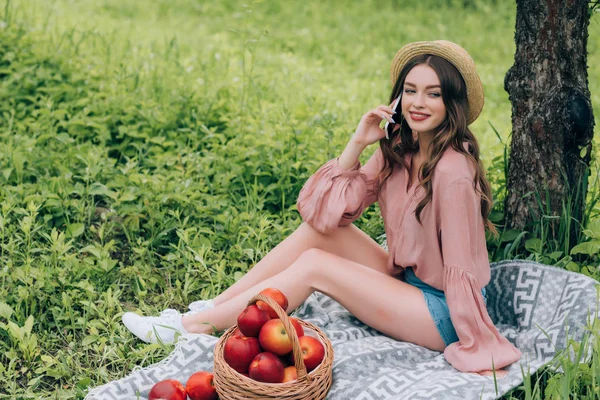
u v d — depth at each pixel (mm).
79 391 3416
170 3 11188
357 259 3924
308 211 3818
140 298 4172
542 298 3852
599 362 3182
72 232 4547
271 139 5672
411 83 3510
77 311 3957
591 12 4133
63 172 5121
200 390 3238
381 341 3637
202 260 4227
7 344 3768
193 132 5770
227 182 5113
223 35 9688
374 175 3875
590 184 5121
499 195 4613
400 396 3152
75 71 6871
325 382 3205
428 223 3539
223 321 3730
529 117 4223
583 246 4082
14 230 4500
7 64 6832
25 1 9070
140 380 3387
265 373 3074
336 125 5617
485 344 3463
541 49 4121
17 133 5723
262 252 4551
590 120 4188
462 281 3459
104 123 5895
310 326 3396
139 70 6871
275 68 8297
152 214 4711
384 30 10469
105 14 10172
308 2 11625
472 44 9930
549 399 3141
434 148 3500
